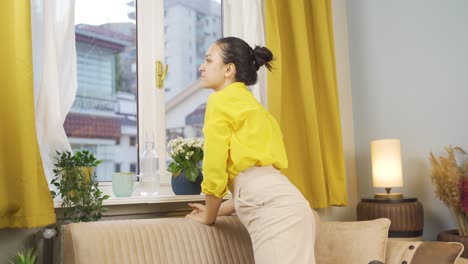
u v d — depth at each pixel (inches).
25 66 70.9
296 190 66.9
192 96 109.3
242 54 73.7
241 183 66.9
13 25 71.9
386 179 111.8
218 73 74.0
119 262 64.6
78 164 75.5
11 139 70.0
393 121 126.6
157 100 100.9
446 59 117.1
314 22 118.5
